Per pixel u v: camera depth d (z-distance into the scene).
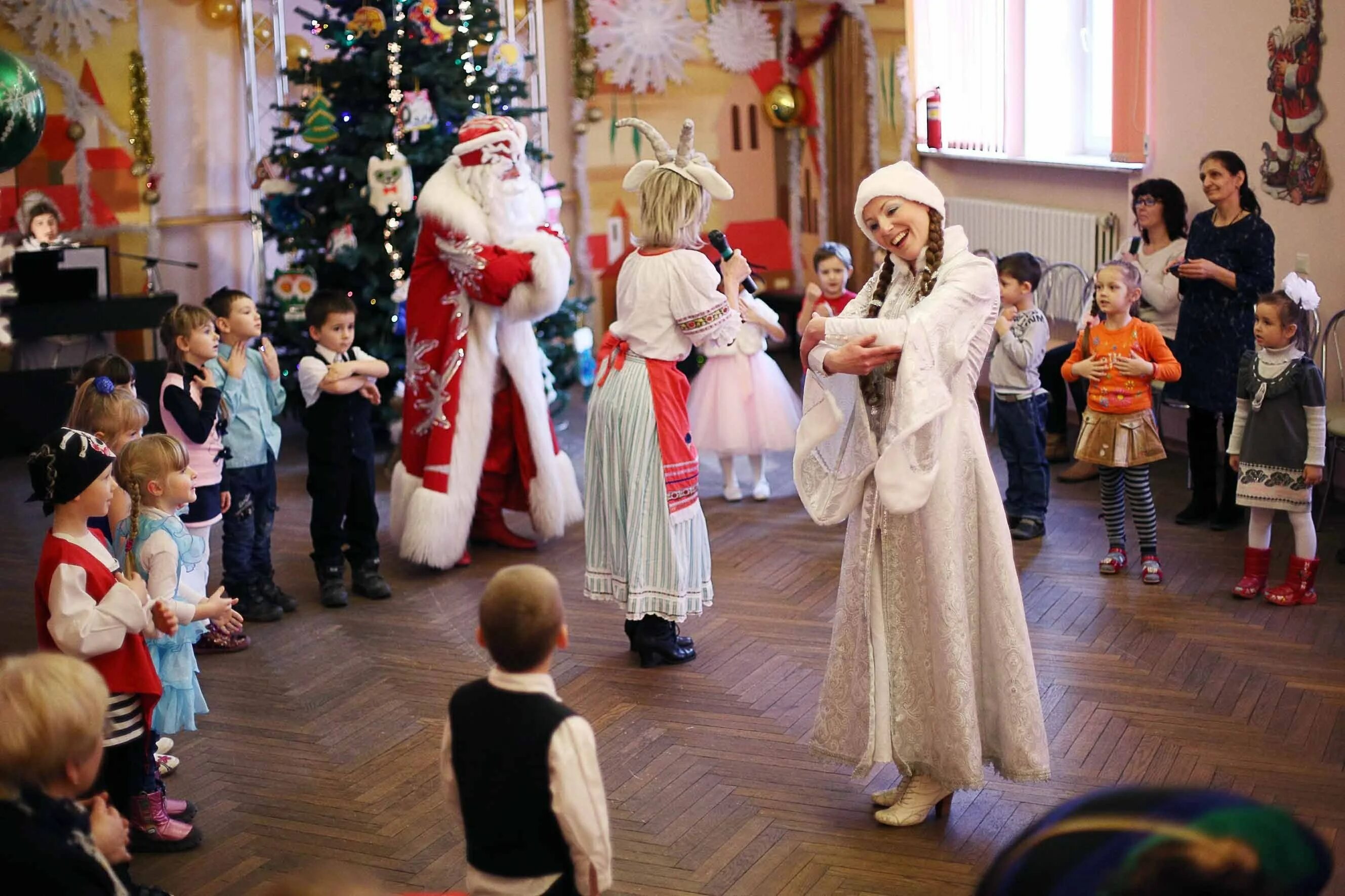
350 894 1.33
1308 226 5.82
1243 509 5.64
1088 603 4.78
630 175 4.38
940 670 3.11
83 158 8.07
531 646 2.19
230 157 8.44
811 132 9.09
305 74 7.02
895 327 3.02
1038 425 5.52
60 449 2.98
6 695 2.00
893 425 3.00
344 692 4.26
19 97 4.04
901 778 3.54
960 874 3.06
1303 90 5.72
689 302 4.15
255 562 4.90
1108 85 7.40
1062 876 0.89
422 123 6.73
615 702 4.09
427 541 5.29
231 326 4.68
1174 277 6.25
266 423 4.82
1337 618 4.55
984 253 5.80
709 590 4.41
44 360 7.46
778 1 8.92
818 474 3.29
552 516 5.63
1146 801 0.92
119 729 3.08
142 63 8.07
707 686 4.20
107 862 2.13
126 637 3.08
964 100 8.30
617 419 4.26
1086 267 7.25
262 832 3.37
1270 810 0.90
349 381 4.89
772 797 3.47
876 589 3.19
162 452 3.34
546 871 2.19
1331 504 5.75
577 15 8.62
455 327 5.31
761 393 6.06
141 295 7.53
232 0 8.22
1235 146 6.18
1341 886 2.94
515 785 2.16
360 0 6.91
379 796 3.56
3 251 7.20
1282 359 4.57
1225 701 3.93
